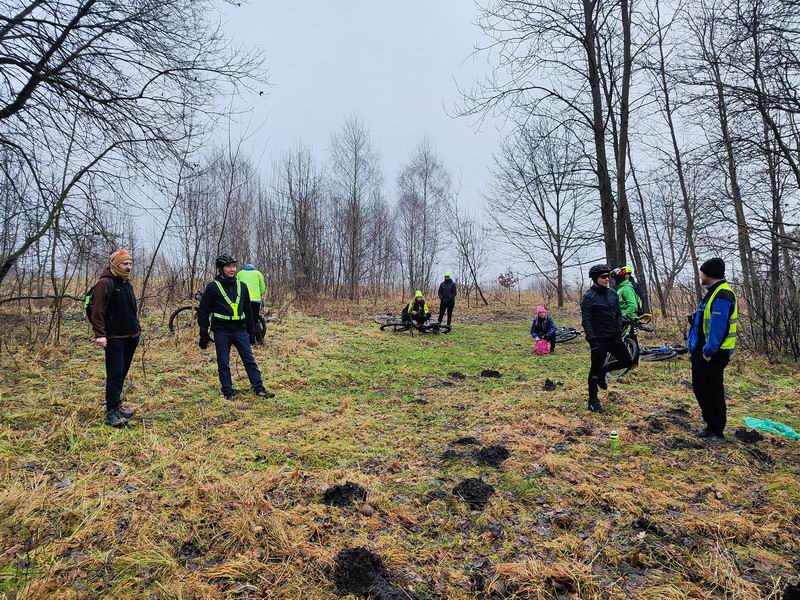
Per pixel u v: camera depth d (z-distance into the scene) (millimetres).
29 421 4617
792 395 6070
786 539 2895
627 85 11562
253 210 20062
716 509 3262
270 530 2963
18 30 6750
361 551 2752
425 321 12992
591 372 5508
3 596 2293
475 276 24859
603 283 5523
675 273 15883
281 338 10234
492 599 2445
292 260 19703
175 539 2891
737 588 2445
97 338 4590
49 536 2844
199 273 12766
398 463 4066
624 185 11719
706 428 4660
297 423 5086
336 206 24797
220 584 2518
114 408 4805
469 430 4922
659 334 11750
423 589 2525
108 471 3740
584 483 3613
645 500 3379
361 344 10672
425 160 27812
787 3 6309
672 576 2586
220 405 5621
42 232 7125
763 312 8844
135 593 2416
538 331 10055
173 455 4059
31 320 7977
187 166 8719
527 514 3246
